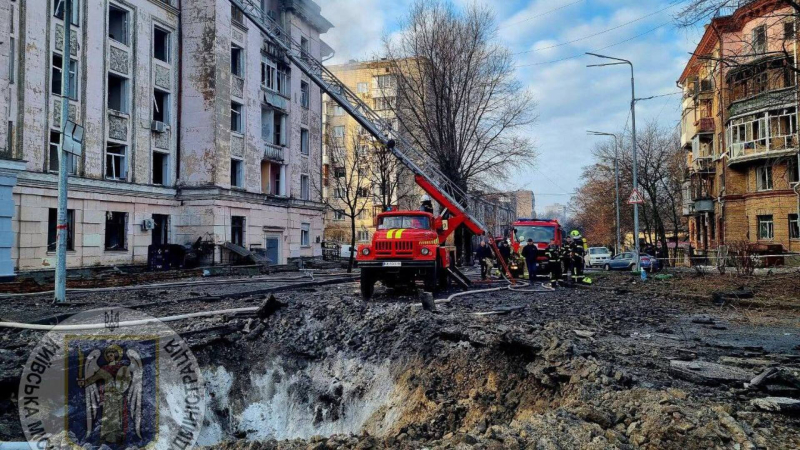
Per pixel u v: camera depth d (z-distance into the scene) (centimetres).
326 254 4141
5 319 909
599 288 1748
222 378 838
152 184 2498
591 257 3944
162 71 2617
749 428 433
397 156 1867
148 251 2369
